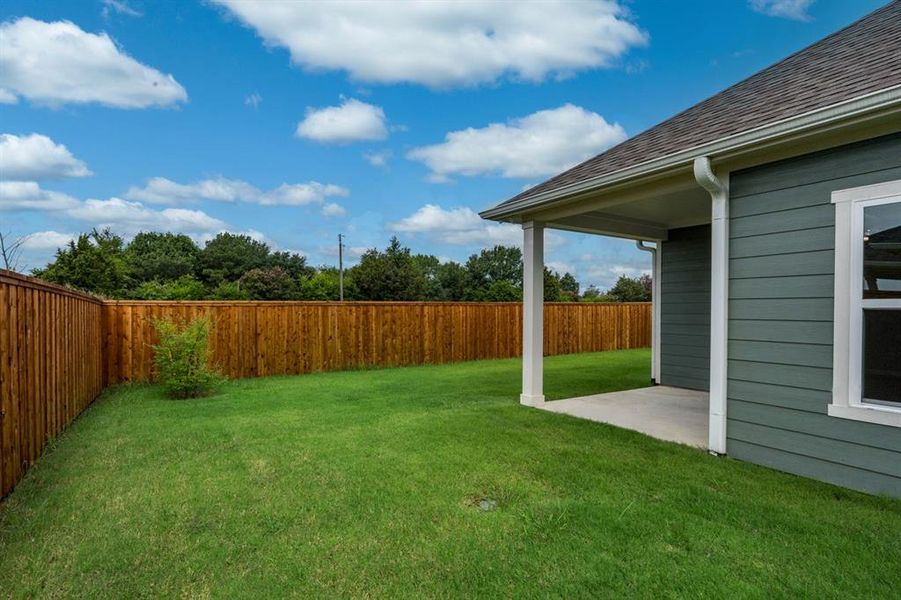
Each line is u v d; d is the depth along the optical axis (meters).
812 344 3.71
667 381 8.42
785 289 3.88
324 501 3.32
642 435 4.93
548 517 3.03
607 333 15.05
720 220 4.26
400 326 11.30
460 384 8.37
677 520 2.98
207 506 3.24
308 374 9.81
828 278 3.62
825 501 3.28
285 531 2.90
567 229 7.14
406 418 5.68
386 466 3.99
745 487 3.53
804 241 3.76
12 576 2.41
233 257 39.34
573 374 9.80
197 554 2.64
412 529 2.92
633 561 2.54
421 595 2.29
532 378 6.47
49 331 4.62
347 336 10.55
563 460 4.12
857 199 3.45
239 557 2.62
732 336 4.24
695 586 2.32
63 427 5.14
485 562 2.55
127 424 5.47
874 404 3.40
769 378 3.98
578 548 2.68
